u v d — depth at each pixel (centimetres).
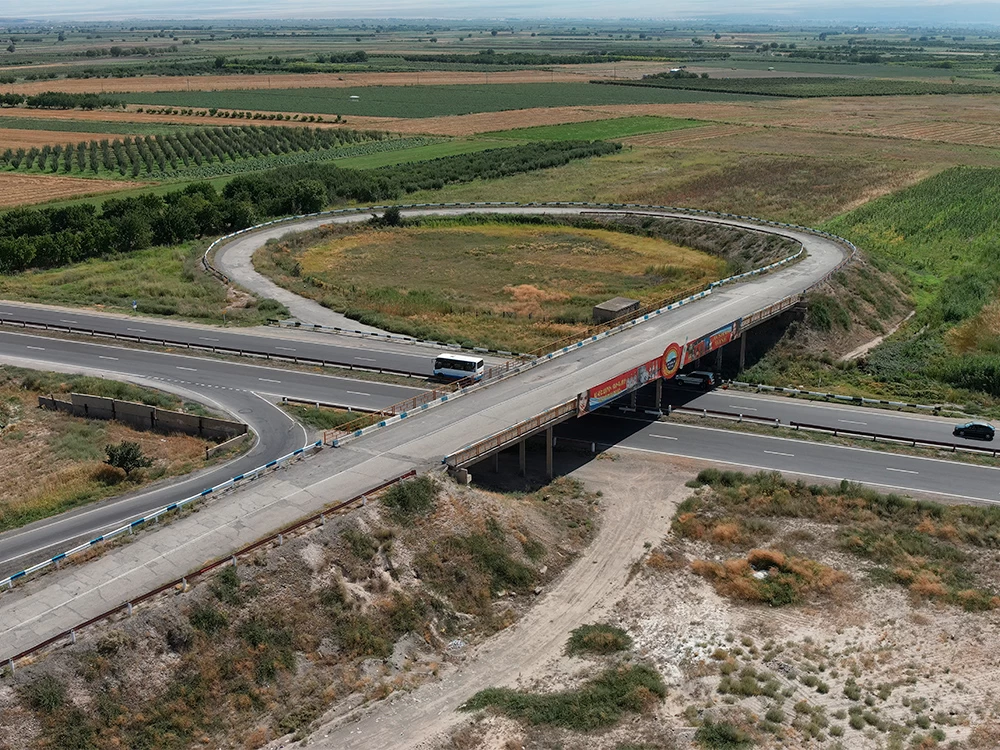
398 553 4300
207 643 3659
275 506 4472
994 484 5434
